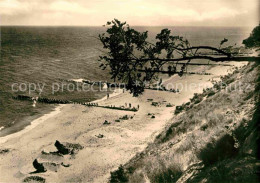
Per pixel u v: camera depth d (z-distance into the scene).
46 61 132.38
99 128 50.03
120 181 16.80
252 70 26.16
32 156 40.12
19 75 99.25
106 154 37.53
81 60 137.88
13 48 184.12
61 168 35.03
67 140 45.81
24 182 31.98
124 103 68.31
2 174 34.38
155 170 10.36
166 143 19.94
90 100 73.31
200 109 26.27
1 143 45.28
